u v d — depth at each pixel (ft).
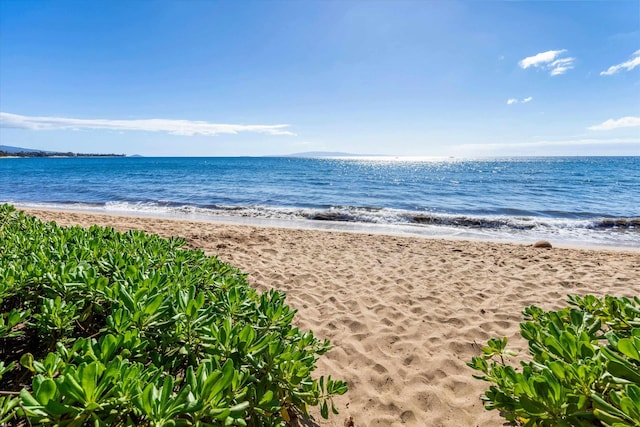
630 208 51.47
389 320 13.28
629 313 6.34
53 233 11.64
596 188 80.74
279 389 5.70
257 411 4.98
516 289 16.92
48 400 3.48
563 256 23.29
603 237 34.06
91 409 3.52
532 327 6.21
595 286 17.30
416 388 9.15
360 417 8.05
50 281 6.70
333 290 16.43
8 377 5.72
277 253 23.02
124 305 5.69
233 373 4.51
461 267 20.53
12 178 103.19
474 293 16.29
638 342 4.37
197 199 59.88
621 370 4.24
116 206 51.39
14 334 5.49
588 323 6.32
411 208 51.78
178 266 8.71
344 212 46.83
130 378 3.92
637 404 3.69
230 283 8.68
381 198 63.62
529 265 21.01
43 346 6.22
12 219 13.32
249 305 7.11
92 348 4.61
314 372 9.71
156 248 10.44
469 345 11.48
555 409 4.25
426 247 25.82
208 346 5.37
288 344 6.58
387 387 9.21
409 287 16.97
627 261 21.93
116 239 11.18
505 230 37.29
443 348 11.26
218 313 6.58
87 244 9.70
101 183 88.28
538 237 34.06
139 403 3.65
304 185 88.89
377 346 11.35
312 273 18.79
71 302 6.02
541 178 113.80
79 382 3.63
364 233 31.53
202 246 23.70
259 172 146.41
